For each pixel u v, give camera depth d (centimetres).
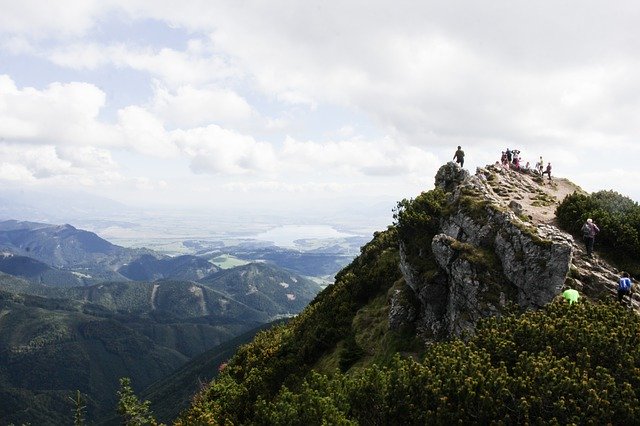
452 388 1517
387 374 1777
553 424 1280
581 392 1378
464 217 3012
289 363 3650
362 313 3638
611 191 3400
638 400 1343
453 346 1853
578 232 3020
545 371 1477
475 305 2502
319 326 3850
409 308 3028
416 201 3444
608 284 2430
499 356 1730
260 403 2064
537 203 3631
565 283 2408
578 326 1772
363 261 4784
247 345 5353
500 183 4081
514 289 2477
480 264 2592
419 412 1520
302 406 1727
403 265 3216
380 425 1631
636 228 2842
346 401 1780
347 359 3078
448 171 4100
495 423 1364
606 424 1284
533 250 2433
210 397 4006
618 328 1706
